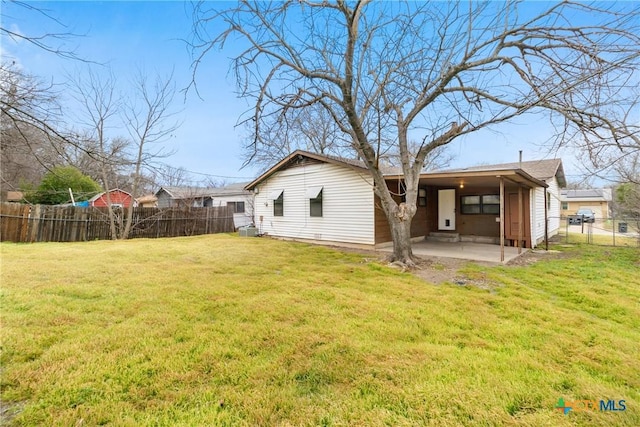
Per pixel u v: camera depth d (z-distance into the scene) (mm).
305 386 2488
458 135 6633
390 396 2314
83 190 18688
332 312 4125
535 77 5434
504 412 2109
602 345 3191
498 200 11391
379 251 9773
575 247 10805
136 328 3543
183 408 2213
